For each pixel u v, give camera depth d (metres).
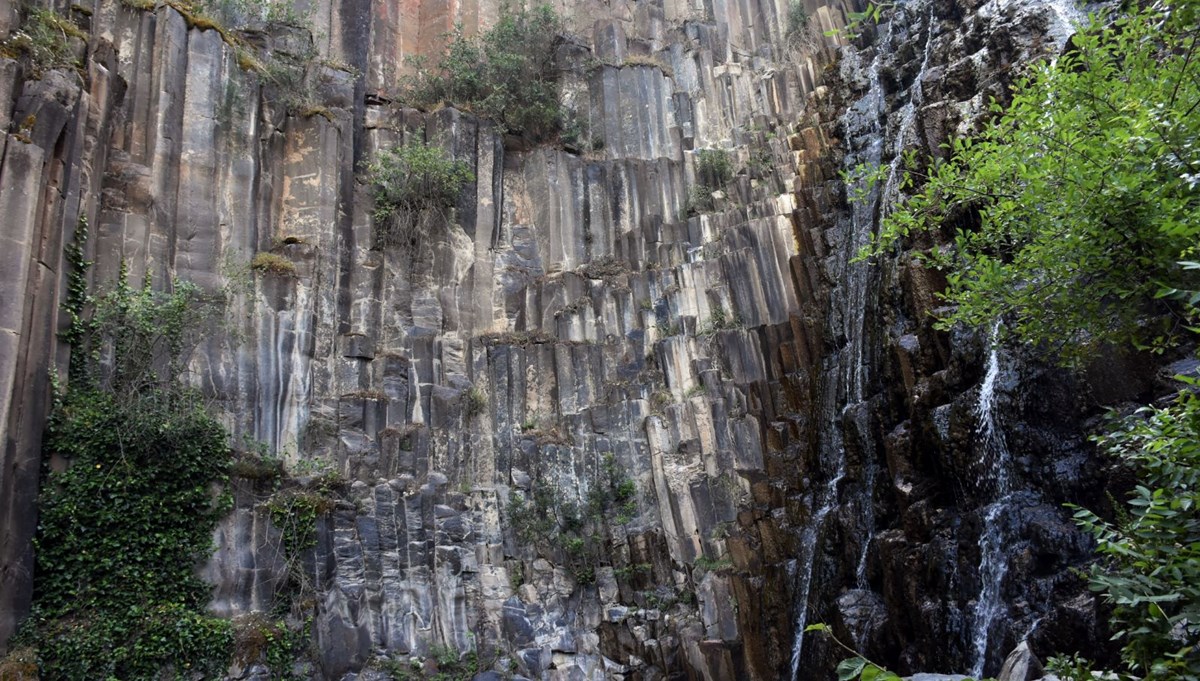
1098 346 13.90
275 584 19.00
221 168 22.34
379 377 23.53
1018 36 20.72
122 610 16.78
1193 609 6.70
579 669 21.45
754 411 25.03
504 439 24.27
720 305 26.75
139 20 21.83
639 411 25.11
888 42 28.66
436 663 20.03
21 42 18.23
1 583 15.40
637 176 30.12
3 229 16.14
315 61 26.05
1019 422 16.12
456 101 29.59
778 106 31.86
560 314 26.84
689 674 21.36
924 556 17.28
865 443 20.89
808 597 20.94
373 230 25.56
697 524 23.50
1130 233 9.51
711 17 35.44
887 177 23.16
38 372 16.78
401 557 20.80
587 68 32.44
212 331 20.44
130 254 19.75
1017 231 11.66
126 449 17.86
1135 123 9.27
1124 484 13.58
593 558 23.36
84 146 19.22
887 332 20.81
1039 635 13.87
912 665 16.81
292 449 21.17
